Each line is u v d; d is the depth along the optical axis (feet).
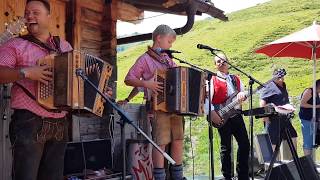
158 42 14.60
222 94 18.20
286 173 16.72
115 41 22.11
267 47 25.55
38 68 9.87
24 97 10.18
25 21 10.73
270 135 22.86
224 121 18.08
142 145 18.58
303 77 60.85
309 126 24.26
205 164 39.96
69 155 17.26
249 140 18.52
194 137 45.37
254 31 81.20
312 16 82.53
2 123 15.31
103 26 21.98
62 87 10.00
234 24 89.56
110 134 19.98
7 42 10.46
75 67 10.09
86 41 21.09
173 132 14.56
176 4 23.00
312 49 24.72
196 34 87.04
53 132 10.54
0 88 15.12
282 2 98.12
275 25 81.61
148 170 18.53
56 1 19.79
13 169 10.29
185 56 74.18
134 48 86.69
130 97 15.35
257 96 38.91
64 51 11.00
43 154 10.68
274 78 19.29
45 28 10.77
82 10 20.77
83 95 10.27
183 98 13.66
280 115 16.98
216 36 83.05
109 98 11.06
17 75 9.64
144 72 14.32
